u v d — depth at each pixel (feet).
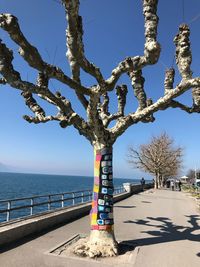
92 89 32.07
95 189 34.96
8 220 38.52
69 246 33.86
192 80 33.96
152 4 28.86
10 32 25.55
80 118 35.22
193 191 140.26
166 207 75.36
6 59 28.91
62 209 52.60
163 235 42.01
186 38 34.83
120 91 43.45
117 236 40.40
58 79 30.09
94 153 35.94
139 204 79.25
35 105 40.01
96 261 29.89
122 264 29.53
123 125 35.58
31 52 27.22
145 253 33.22
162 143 180.55
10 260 28.40
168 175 213.25
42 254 30.71
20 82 30.17
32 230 38.58
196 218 58.85
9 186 278.87
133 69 30.35
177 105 40.68
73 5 26.13
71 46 28.45
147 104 44.60
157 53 28.48
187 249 35.45
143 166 183.93
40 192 206.39
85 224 47.14
